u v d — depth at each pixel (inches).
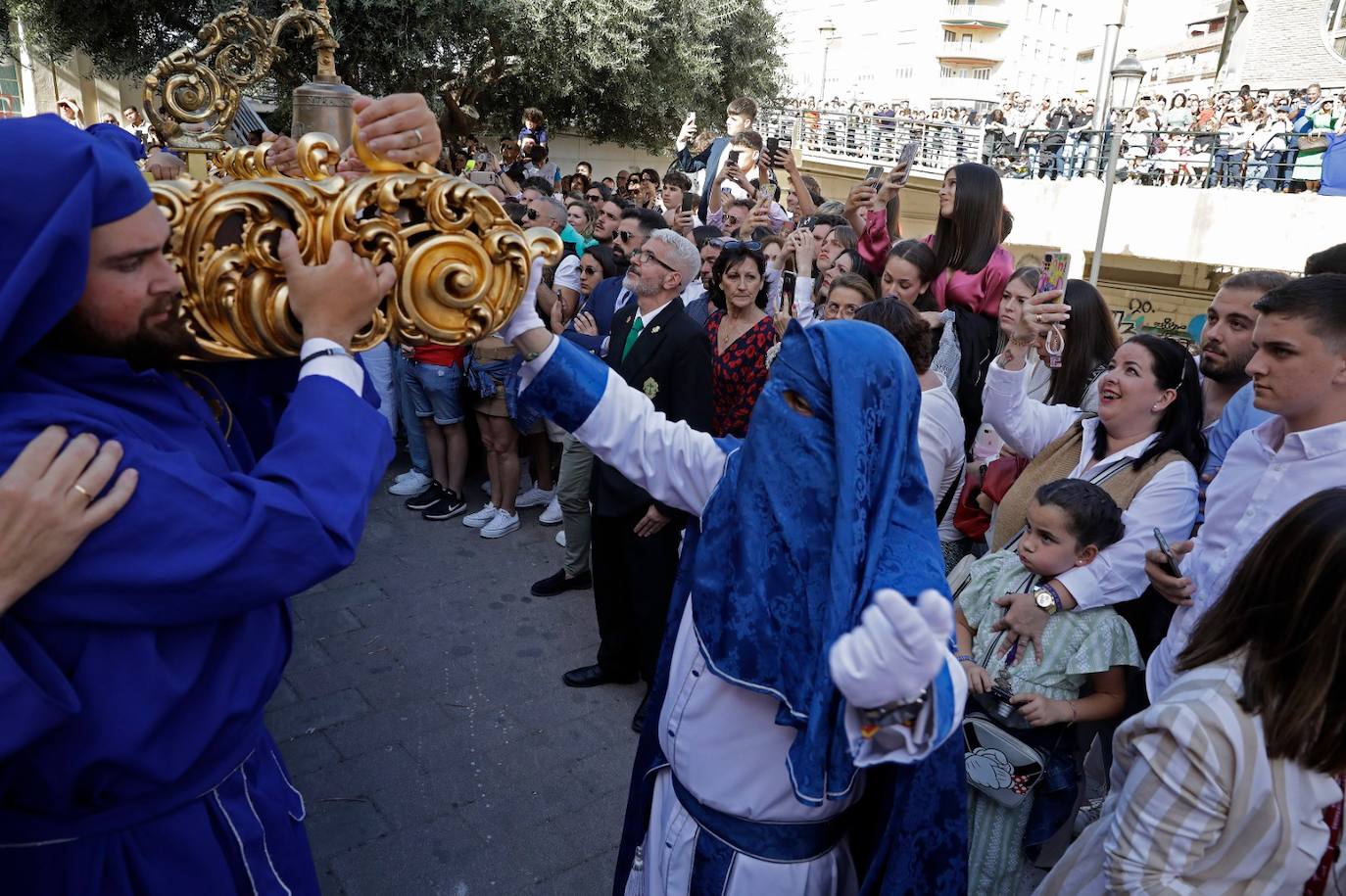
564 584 175.8
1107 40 541.0
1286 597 52.4
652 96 587.5
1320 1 799.7
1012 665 83.7
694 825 61.9
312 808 115.8
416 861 108.0
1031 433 110.0
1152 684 81.5
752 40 673.6
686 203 271.1
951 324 138.0
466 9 437.4
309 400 46.1
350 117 69.8
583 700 141.2
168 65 81.4
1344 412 75.7
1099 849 62.2
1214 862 53.9
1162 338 95.4
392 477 235.6
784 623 53.9
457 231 48.9
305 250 46.2
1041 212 559.5
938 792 55.0
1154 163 526.9
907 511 54.7
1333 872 53.2
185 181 44.8
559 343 64.4
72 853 47.3
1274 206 478.3
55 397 42.4
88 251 39.6
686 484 66.3
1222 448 100.4
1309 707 50.8
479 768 124.6
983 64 1750.7
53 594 40.9
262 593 44.1
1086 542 83.8
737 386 145.5
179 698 45.9
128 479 41.2
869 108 804.6
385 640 156.3
